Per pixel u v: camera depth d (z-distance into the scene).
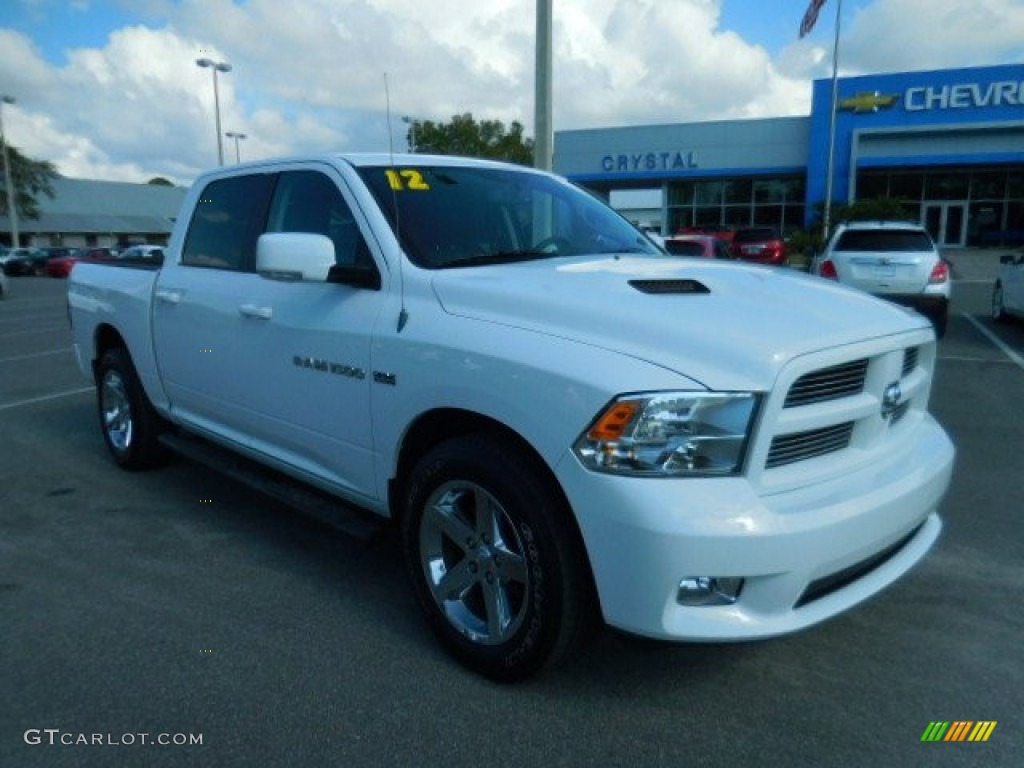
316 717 2.76
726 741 2.64
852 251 11.23
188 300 4.41
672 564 2.35
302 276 3.25
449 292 3.08
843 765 2.52
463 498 3.04
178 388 4.66
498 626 2.87
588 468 2.45
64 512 4.71
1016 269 12.83
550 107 9.55
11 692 2.91
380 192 3.54
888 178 36.06
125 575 3.87
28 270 41.53
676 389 2.39
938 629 3.34
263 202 4.13
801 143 36.78
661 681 2.97
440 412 3.01
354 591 3.71
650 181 40.47
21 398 8.09
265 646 3.22
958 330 12.75
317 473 3.70
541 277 3.07
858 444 2.81
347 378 3.35
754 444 2.43
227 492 5.07
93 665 3.08
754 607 2.46
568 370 2.53
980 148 33.66
